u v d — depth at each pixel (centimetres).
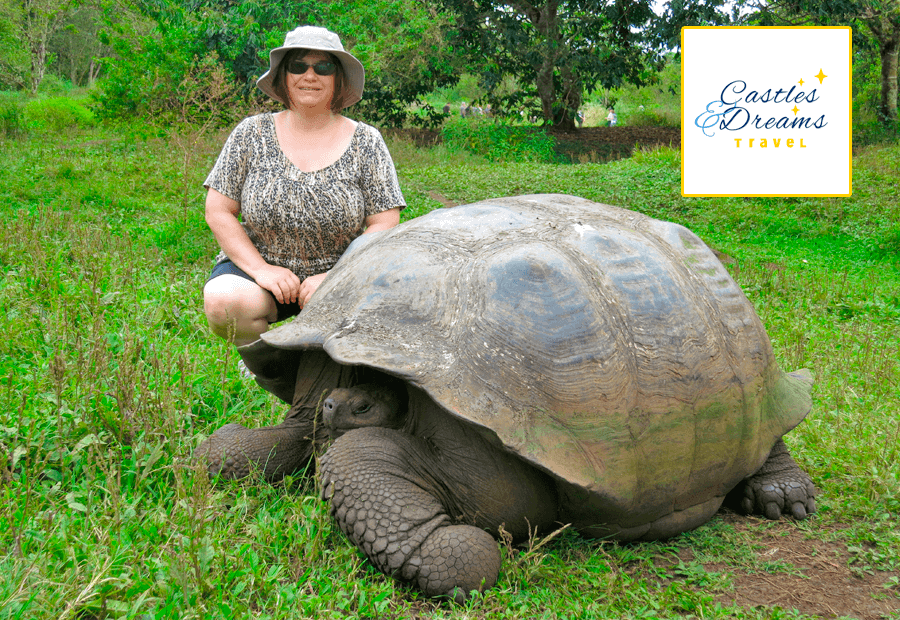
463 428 190
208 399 278
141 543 181
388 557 174
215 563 174
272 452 220
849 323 511
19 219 488
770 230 898
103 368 250
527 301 193
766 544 224
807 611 188
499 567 181
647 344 200
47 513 185
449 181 1116
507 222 227
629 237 225
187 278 449
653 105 3130
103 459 215
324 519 199
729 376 216
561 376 186
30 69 3023
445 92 3397
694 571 201
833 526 236
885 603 192
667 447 198
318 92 271
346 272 227
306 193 274
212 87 945
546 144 1839
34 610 150
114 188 730
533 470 189
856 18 1922
